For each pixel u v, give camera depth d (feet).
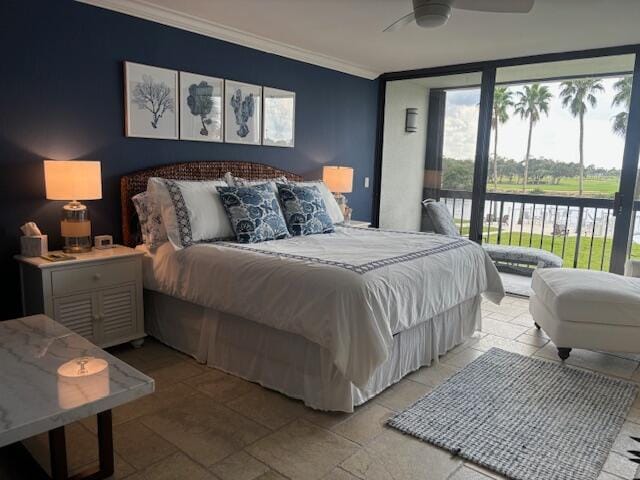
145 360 9.91
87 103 10.36
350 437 7.23
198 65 12.30
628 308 9.71
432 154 17.42
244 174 13.56
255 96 13.82
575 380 9.40
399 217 18.54
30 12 9.32
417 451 6.90
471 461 6.68
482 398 8.55
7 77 9.16
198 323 9.86
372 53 14.87
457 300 10.32
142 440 7.04
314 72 15.64
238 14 11.29
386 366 8.67
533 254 16.12
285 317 7.93
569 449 7.00
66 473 5.34
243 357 9.09
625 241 13.97
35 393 4.91
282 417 7.77
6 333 6.66
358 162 18.10
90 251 10.02
